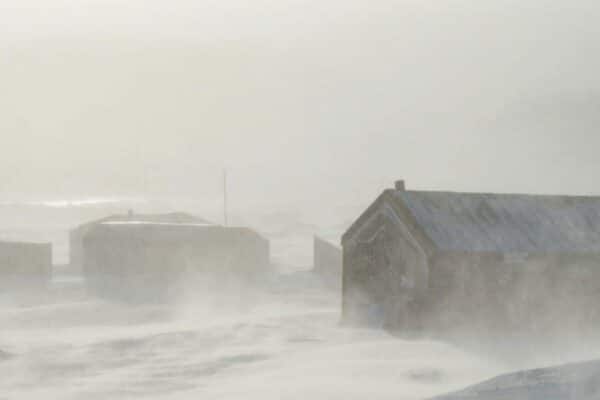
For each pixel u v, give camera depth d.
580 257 76.50
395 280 76.81
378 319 78.56
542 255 75.31
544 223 79.94
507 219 79.25
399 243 76.50
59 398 53.88
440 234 73.75
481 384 44.31
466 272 73.12
